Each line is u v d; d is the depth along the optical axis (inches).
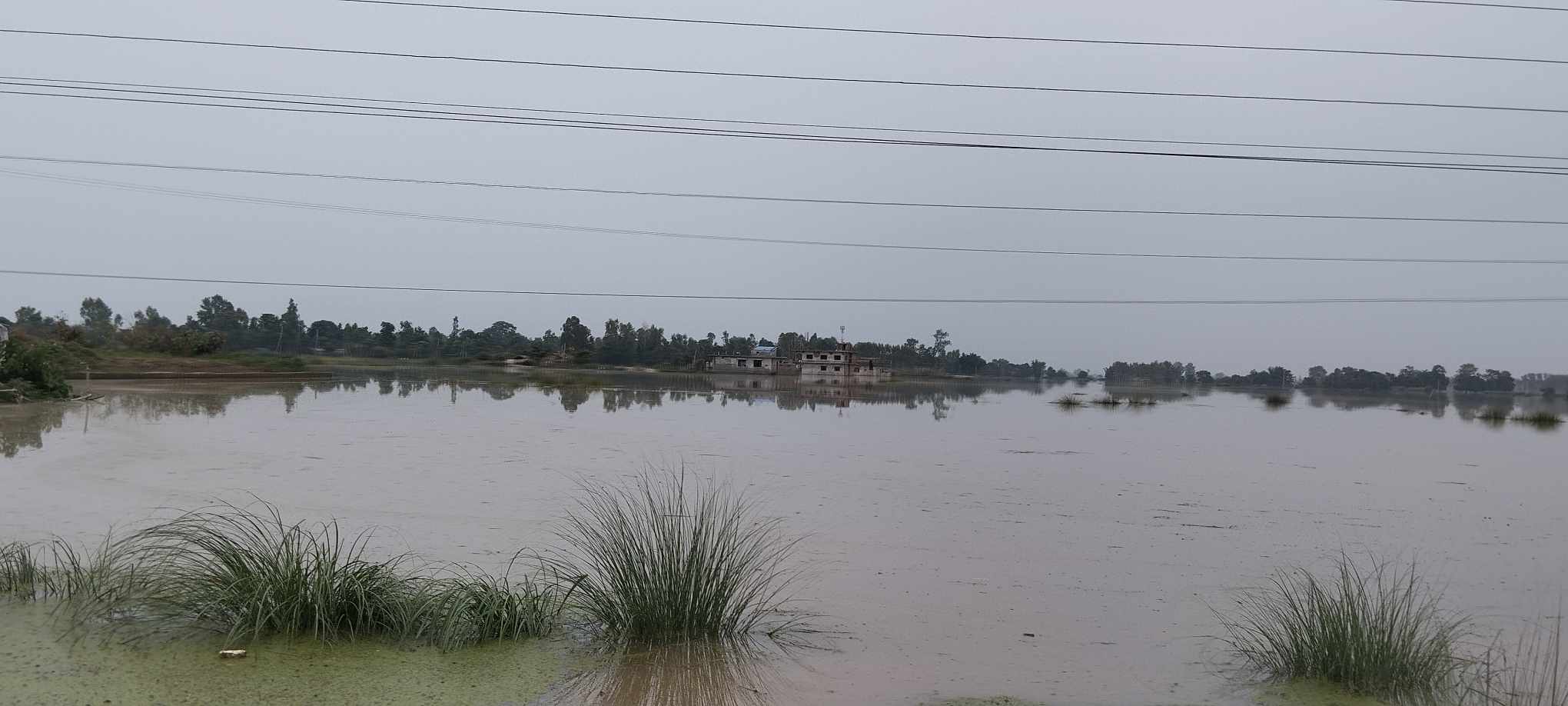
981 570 336.2
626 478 546.3
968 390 2672.2
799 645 236.7
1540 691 205.2
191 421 851.4
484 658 214.5
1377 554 383.9
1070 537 407.2
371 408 1122.7
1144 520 459.8
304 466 555.5
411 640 223.9
